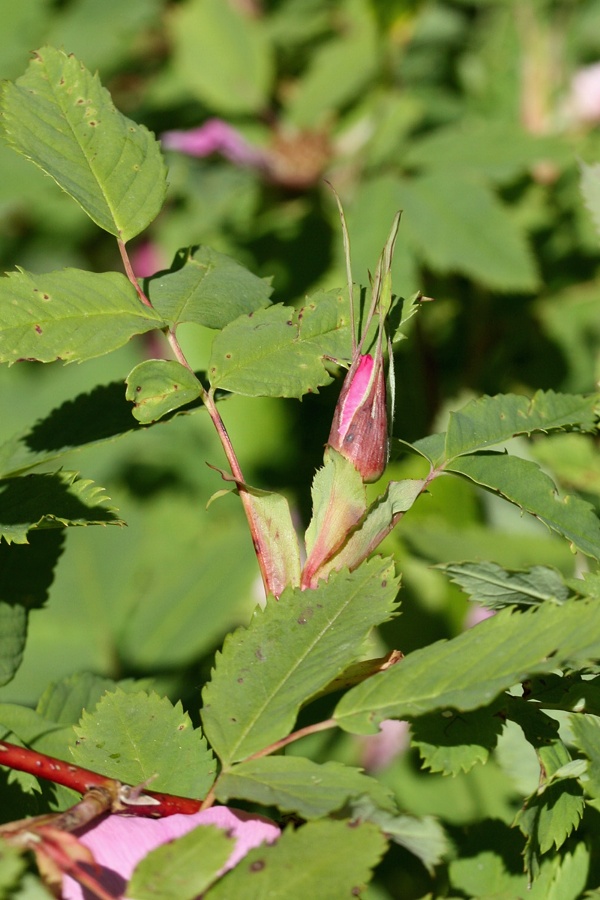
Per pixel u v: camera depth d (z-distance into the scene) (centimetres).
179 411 55
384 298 52
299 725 59
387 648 60
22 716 55
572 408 54
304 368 53
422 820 48
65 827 48
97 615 62
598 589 51
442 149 68
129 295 53
